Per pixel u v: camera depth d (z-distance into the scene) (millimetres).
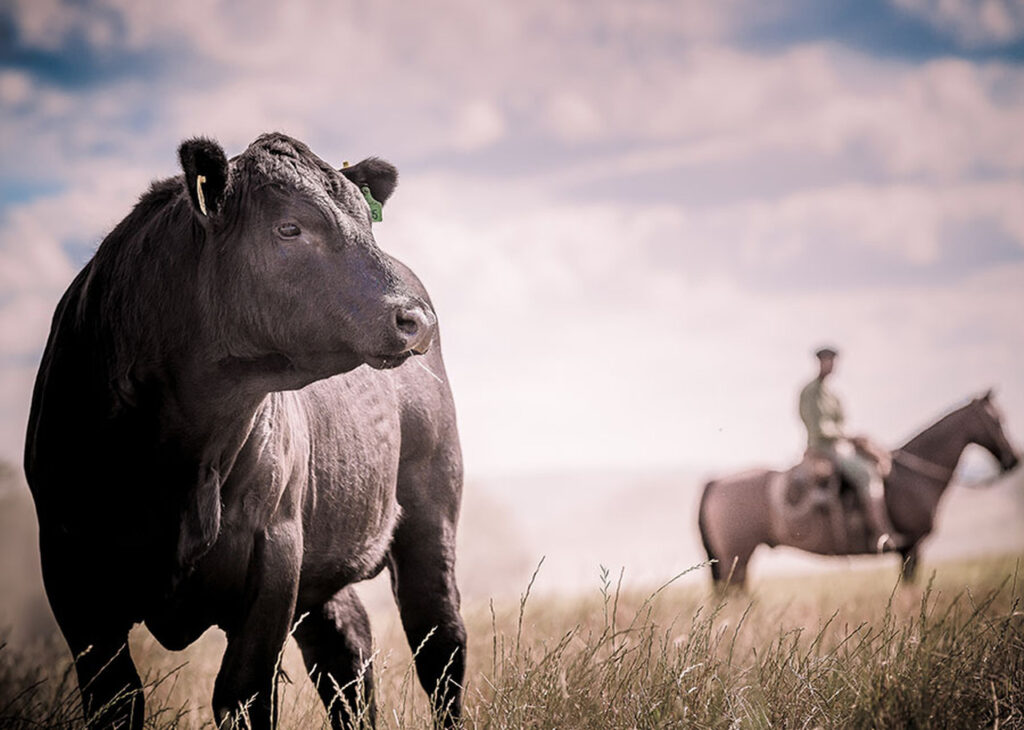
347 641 8789
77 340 6664
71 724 7012
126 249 6605
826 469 22250
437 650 8789
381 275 6195
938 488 23016
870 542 22250
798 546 22578
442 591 8961
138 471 6547
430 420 9039
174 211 6535
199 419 6453
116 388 6477
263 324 6242
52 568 6684
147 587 6625
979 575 17594
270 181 6238
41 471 6699
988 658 7004
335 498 7883
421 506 9008
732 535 22922
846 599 14047
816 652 7328
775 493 22609
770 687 6945
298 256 6180
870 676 6758
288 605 6941
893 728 6273
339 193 6348
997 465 23141
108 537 6559
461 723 7855
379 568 8703
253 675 6766
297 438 7180
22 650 10914
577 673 7250
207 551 6578
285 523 7000
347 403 8078
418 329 6137
